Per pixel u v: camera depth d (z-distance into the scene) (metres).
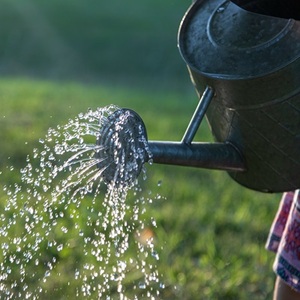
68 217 8.15
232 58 5.11
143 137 4.86
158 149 4.95
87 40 28.34
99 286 6.74
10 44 27.42
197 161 5.11
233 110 5.16
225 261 8.32
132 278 7.50
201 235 9.04
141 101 18.70
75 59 26.69
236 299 7.54
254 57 5.04
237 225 9.46
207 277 7.86
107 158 4.88
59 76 25.06
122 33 29.25
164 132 14.43
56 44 27.78
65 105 16.48
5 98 17.48
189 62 5.28
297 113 5.03
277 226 6.03
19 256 7.55
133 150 4.83
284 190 5.33
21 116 14.99
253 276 7.94
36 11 30.84
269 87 4.96
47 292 7.19
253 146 5.23
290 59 4.92
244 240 9.02
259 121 5.11
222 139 5.37
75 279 7.34
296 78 4.94
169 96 20.94
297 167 5.20
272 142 5.15
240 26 5.19
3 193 8.80
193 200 10.38
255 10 5.49
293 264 5.71
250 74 4.98
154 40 28.56
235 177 5.49
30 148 11.98
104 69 25.88
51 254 7.70
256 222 9.60
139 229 8.67
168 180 11.20
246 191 10.92
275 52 5.00
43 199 7.78
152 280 7.49
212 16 5.38
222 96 5.15
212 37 5.28
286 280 5.73
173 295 7.46
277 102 5.00
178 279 7.73
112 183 4.92
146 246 8.25
